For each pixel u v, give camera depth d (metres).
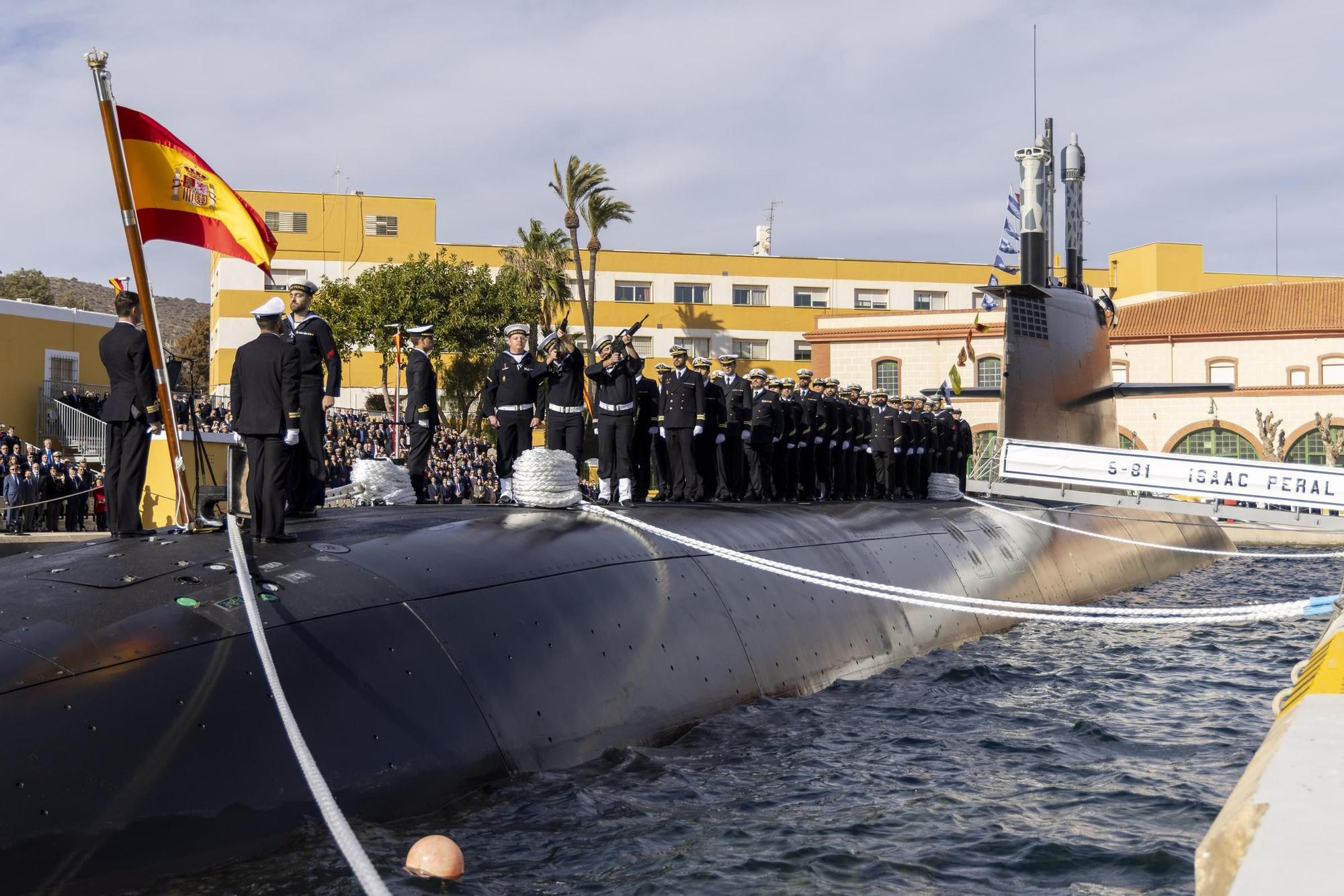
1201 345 52.69
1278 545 38.75
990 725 9.73
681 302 61.25
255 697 5.87
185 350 88.88
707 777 7.74
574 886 5.78
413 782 6.29
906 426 21.22
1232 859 2.17
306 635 6.37
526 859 6.04
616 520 9.94
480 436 49.19
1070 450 17.02
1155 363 53.34
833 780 7.91
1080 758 8.74
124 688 5.54
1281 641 14.48
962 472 24.58
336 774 5.96
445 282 46.72
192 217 7.98
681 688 8.70
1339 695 3.26
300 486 9.45
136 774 5.28
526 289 52.09
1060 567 18.22
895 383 54.00
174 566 6.81
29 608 6.02
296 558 7.25
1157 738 9.41
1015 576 16.41
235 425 7.71
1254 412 51.31
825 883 6.00
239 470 8.87
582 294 51.78
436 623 7.05
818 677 10.71
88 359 34.16
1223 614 8.85
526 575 8.05
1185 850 6.55
